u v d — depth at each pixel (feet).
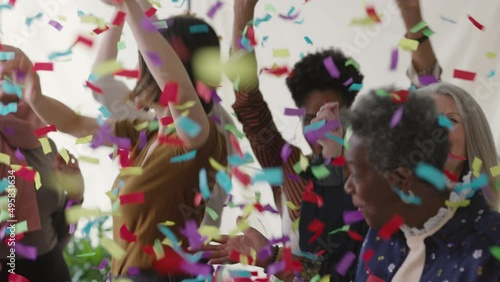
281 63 8.34
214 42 5.64
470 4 7.99
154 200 5.27
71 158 7.31
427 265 3.96
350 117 4.03
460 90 4.67
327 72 5.73
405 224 4.02
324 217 5.33
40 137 6.32
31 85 6.40
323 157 5.46
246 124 5.94
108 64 5.61
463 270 3.71
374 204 3.94
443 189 3.79
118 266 5.36
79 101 9.00
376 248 4.40
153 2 6.64
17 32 8.79
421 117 3.83
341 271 4.84
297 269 5.12
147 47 5.11
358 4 8.14
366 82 8.11
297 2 8.30
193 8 8.59
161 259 5.15
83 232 6.64
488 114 7.94
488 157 4.54
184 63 5.45
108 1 5.41
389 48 8.02
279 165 5.85
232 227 7.73
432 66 6.05
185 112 4.97
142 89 5.51
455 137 4.50
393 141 3.80
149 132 5.76
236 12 6.11
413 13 5.99
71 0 8.87
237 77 5.79
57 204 7.09
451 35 8.07
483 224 3.78
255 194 6.07
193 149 5.26
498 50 7.91
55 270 7.03
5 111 6.54
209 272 5.07
